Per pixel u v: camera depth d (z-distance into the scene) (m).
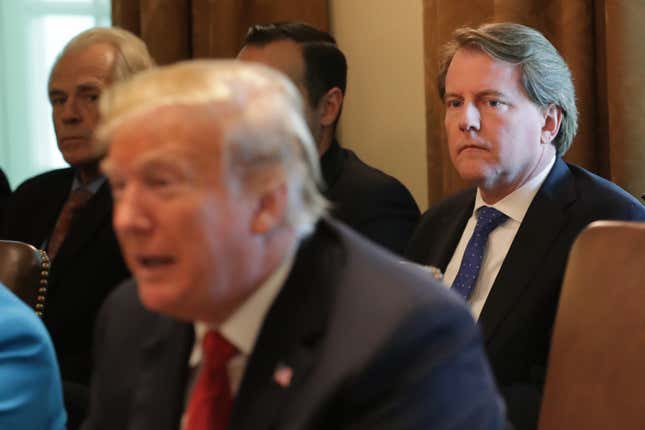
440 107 3.49
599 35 3.22
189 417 1.28
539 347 2.42
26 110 4.85
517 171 2.55
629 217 2.45
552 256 2.44
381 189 3.06
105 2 4.80
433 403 1.19
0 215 3.78
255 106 1.18
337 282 1.27
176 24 4.03
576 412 1.76
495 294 2.45
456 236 2.70
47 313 3.03
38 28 4.83
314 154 1.25
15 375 1.86
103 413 1.49
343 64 3.20
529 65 2.54
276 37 3.13
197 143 1.14
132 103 1.17
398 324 1.20
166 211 1.14
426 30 3.50
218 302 1.21
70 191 3.37
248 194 1.18
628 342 1.73
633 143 3.06
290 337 1.24
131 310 1.51
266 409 1.21
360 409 1.20
